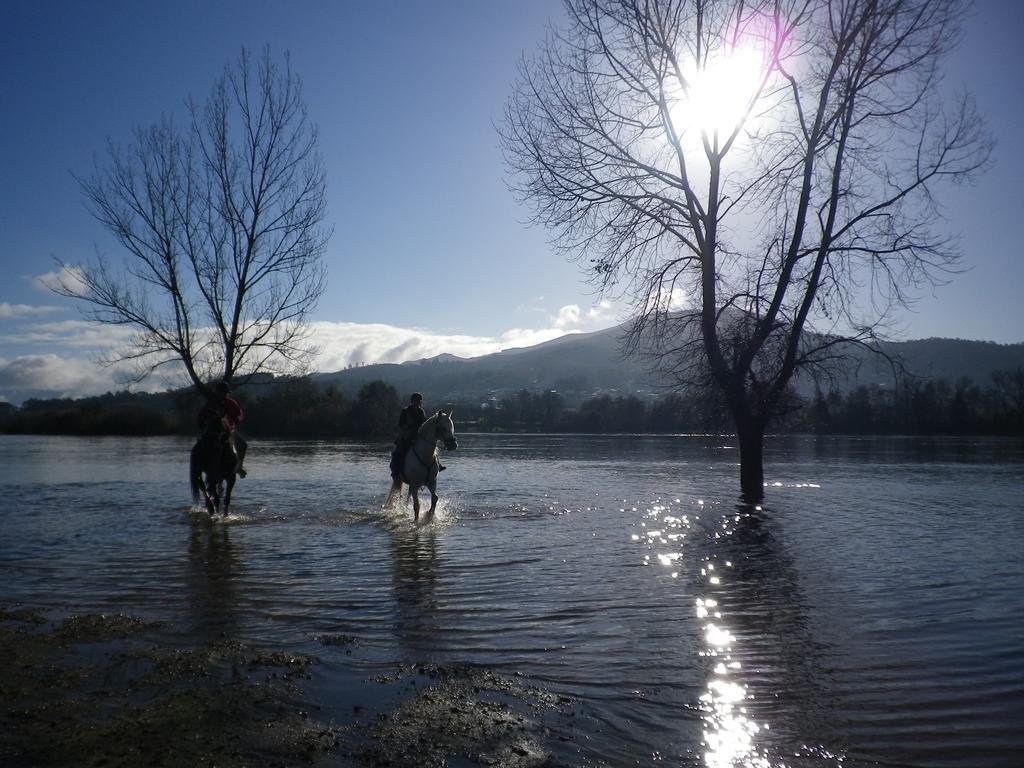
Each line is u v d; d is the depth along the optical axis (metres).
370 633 7.43
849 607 8.34
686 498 19.00
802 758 4.84
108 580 9.69
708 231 19.80
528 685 6.02
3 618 7.88
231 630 7.50
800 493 20.33
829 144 18.73
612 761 4.75
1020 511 16.56
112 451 45.00
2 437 72.56
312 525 14.38
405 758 4.72
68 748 4.80
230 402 16.59
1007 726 5.31
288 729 5.11
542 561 10.84
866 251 18.48
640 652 6.84
